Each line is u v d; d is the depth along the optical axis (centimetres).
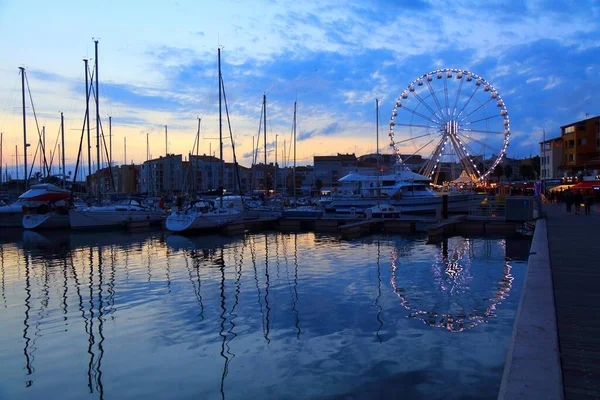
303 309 1358
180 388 845
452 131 5366
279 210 4522
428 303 1405
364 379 861
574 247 1636
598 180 4856
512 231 3269
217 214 3741
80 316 1320
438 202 4928
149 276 1900
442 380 848
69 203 4184
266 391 824
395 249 2617
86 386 862
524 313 760
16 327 1220
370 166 11262
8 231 3872
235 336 1123
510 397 454
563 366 589
